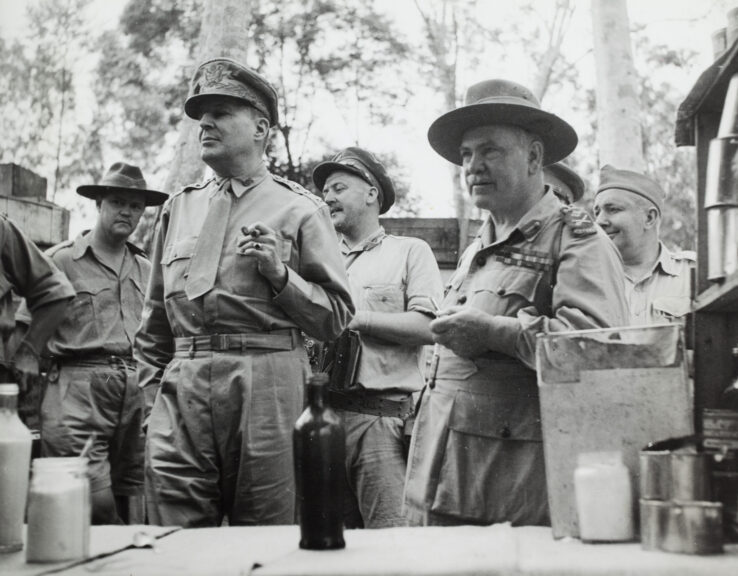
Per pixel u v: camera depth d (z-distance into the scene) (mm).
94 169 12578
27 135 12711
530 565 1378
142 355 3012
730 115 1725
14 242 3266
